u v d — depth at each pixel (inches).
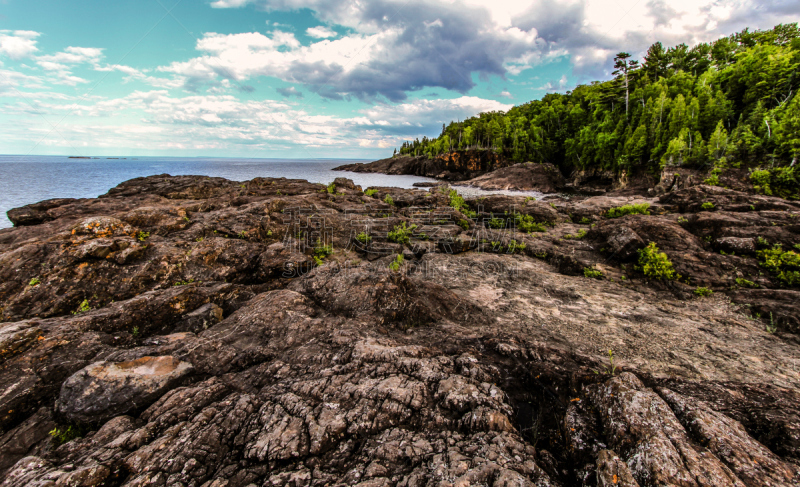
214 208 733.9
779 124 1189.1
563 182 2453.2
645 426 148.8
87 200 812.6
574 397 193.2
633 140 1859.0
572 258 558.9
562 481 147.1
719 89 1752.0
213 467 146.7
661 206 830.5
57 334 231.3
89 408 180.2
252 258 426.3
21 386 191.9
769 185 1017.5
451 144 3833.7
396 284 335.9
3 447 165.8
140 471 141.6
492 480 131.6
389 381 197.9
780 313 346.6
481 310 381.7
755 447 136.7
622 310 390.6
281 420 169.0
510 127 3196.4
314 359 228.4
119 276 345.4
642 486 127.6
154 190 1034.1
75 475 134.5
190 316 296.8
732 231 519.5
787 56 1510.8
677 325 348.8
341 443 160.1
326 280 354.6
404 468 143.4
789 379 251.3
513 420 180.1
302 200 745.0
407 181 3019.2
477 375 213.2
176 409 177.6
